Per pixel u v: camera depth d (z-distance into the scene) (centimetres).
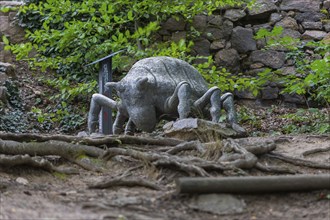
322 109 1135
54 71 1270
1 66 1182
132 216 425
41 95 1199
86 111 1170
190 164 520
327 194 477
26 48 1082
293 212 455
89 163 573
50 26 1294
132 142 617
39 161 550
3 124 1073
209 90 677
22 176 539
